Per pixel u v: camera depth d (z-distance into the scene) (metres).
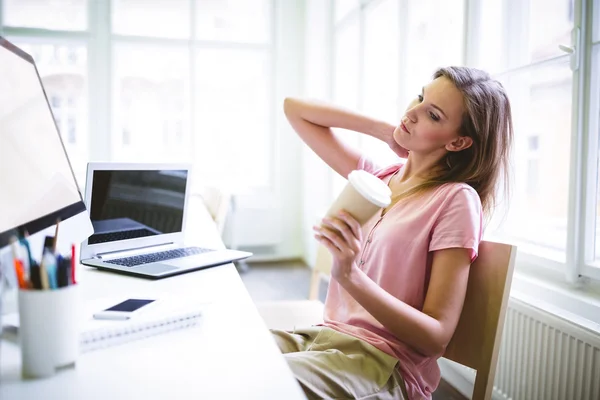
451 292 0.85
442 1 2.14
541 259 1.52
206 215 2.24
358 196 0.69
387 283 0.96
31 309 0.55
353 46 3.30
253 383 0.56
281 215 4.18
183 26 3.96
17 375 0.56
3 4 3.65
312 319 1.49
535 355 1.33
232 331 0.73
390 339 0.94
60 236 0.86
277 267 3.95
